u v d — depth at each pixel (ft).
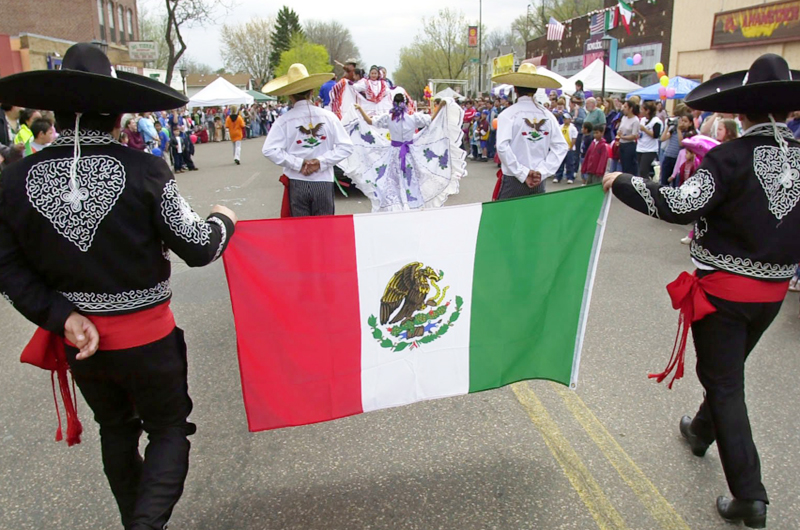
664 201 8.68
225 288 21.42
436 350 10.44
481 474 10.40
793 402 12.76
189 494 10.13
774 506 9.49
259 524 9.34
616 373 14.16
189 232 7.28
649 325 17.11
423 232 9.90
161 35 209.26
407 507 9.60
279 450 11.37
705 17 72.59
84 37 114.93
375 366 10.17
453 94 73.31
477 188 43.11
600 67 73.51
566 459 10.77
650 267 23.03
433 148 27.25
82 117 7.06
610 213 34.09
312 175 18.49
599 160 40.88
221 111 138.51
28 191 6.82
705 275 9.02
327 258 9.55
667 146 33.65
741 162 8.36
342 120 26.66
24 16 111.55
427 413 12.53
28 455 11.53
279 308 9.49
